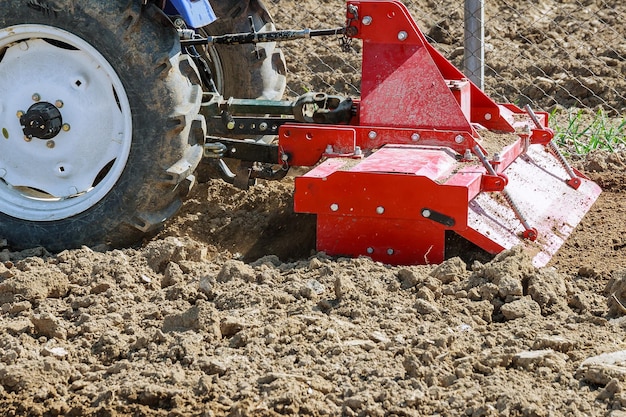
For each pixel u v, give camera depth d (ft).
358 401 17.10
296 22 47.03
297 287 21.35
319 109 26.37
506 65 42.83
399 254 23.11
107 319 20.47
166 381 18.02
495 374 18.02
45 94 24.57
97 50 23.70
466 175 23.00
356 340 19.21
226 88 29.63
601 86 40.63
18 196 25.07
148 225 24.47
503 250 22.50
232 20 28.96
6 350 19.29
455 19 47.24
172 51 23.80
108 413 17.28
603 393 17.26
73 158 24.82
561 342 18.90
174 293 21.57
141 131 23.91
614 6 48.39
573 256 24.71
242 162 26.50
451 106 24.72
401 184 22.41
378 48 24.99
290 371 18.19
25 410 17.63
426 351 18.40
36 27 23.80
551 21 46.50
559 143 34.88
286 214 27.30
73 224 24.58
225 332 19.83
